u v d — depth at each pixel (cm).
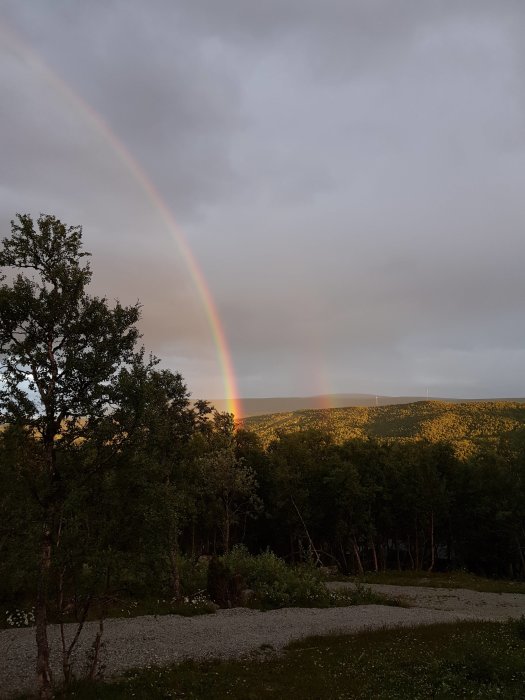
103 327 1339
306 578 3531
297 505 6334
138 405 1294
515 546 5994
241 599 3133
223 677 1546
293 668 1652
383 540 6869
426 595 4038
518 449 6309
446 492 6269
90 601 1350
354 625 2494
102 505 1281
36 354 1211
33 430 1238
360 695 1305
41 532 1153
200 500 5162
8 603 2352
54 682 1445
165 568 1382
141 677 1516
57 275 1279
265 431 18300
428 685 1355
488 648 1670
